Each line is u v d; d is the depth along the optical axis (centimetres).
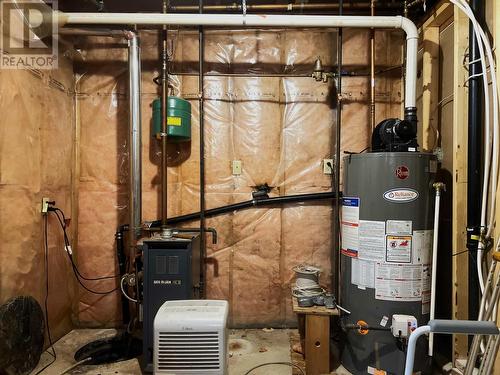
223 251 252
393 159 182
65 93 244
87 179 254
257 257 253
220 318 146
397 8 241
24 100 200
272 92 252
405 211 182
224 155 252
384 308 184
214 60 252
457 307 185
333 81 251
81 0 245
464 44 185
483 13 175
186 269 196
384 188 183
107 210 254
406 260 182
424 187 184
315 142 252
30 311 192
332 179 250
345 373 198
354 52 251
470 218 175
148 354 195
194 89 251
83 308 254
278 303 253
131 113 229
